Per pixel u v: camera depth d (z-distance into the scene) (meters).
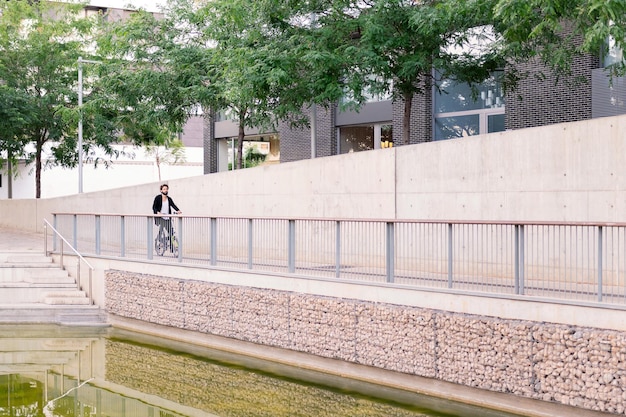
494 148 14.68
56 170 59.09
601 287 9.66
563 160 13.63
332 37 20.53
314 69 20.72
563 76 20.81
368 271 12.88
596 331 9.53
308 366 13.66
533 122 21.61
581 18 13.59
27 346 16.34
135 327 18.03
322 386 12.46
